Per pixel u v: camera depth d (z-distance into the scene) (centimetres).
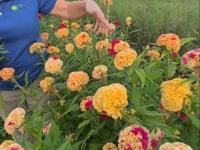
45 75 102
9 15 98
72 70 101
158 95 71
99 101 57
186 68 72
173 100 59
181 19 212
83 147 70
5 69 92
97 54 99
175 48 72
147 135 50
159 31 208
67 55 108
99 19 102
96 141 73
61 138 72
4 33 97
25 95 94
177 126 65
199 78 64
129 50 69
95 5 104
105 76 80
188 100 61
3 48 99
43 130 74
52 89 90
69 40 127
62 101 88
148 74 67
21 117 66
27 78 96
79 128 71
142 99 69
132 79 66
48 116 85
